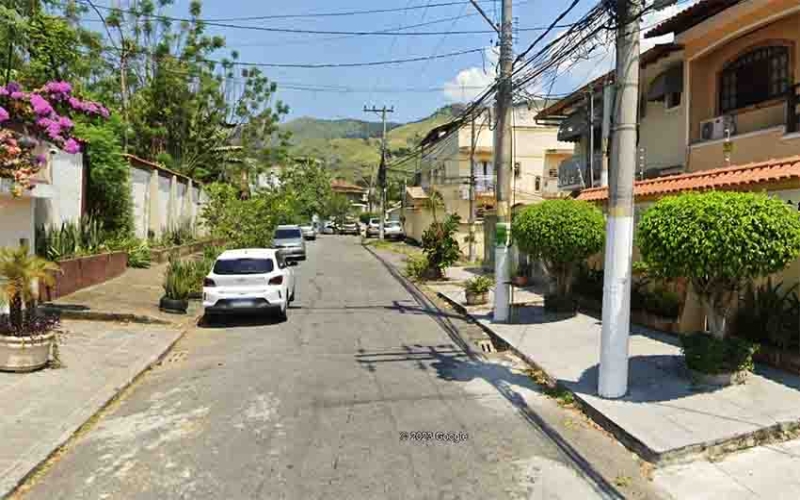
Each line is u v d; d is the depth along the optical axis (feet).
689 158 48.55
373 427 20.77
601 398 23.18
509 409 23.08
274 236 98.53
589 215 38.55
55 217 50.26
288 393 24.94
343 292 59.21
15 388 24.44
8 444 18.70
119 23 91.91
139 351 31.89
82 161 55.52
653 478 17.02
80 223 53.78
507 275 40.91
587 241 37.93
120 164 61.46
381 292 59.47
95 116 36.19
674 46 49.65
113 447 19.08
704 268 21.93
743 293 27.94
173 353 33.24
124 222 64.54
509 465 17.66
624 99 23.02
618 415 21.07
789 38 39.68
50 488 16.19
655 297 35.19
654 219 23.29
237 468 17.29
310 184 220.02
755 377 24.67
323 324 41.91
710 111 47.70
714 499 15.67
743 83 44.57
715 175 35.70
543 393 25.44
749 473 17.22
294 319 43.88
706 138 47.06
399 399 24.13
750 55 43.83
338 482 16.37
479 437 19.93
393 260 98.84
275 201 102.42
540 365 28.81
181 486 16.16
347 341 36.06
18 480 16.30
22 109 31.12
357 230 218.38
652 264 23.77
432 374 28.30
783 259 21.27
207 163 118.93
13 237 36.40
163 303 42.63
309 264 90.74
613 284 23.25
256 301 40.73
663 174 54.39
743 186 30.83
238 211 81.92
